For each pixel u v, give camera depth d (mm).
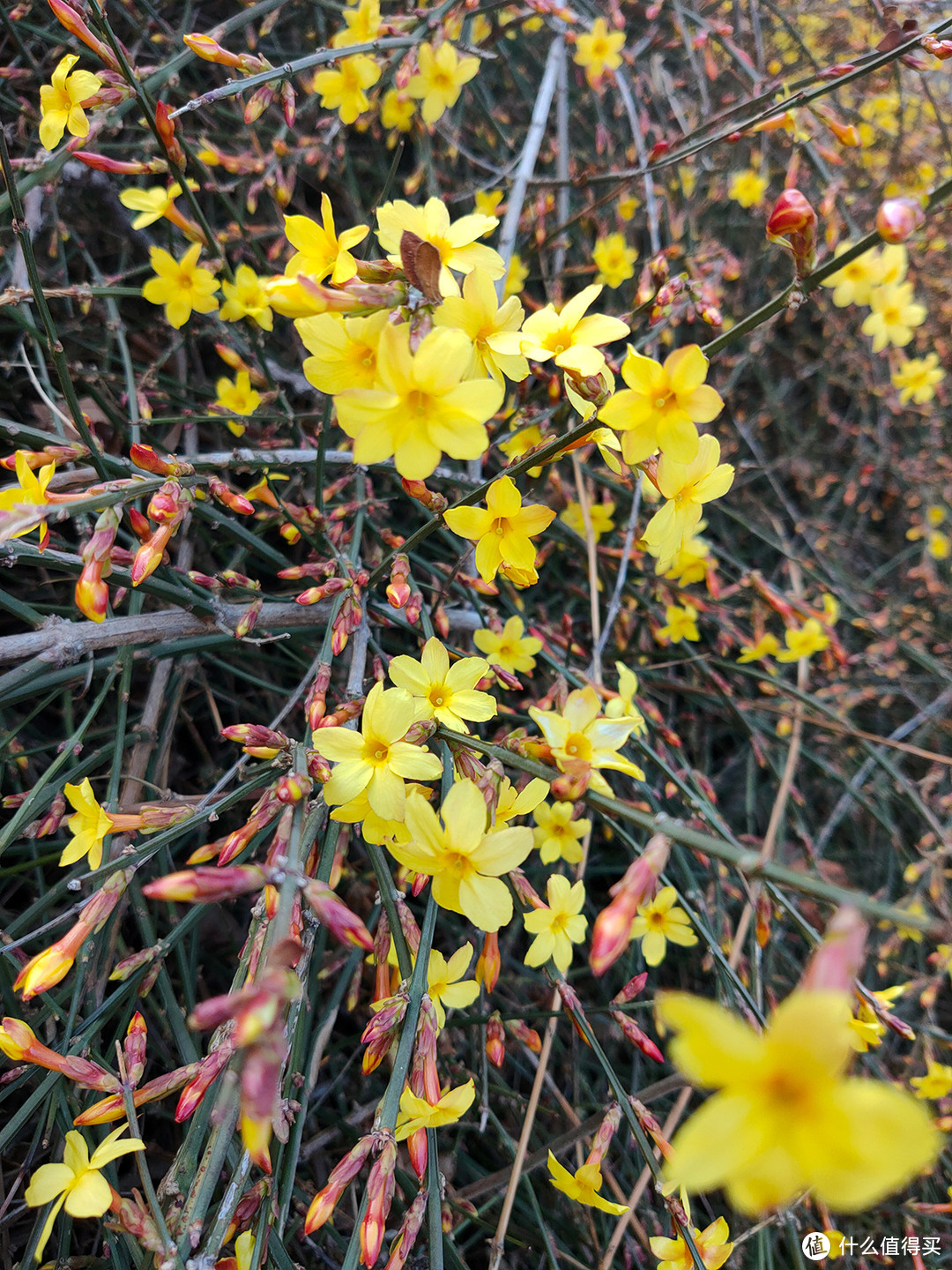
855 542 436
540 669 312
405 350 145
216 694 310
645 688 337
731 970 207
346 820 184
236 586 231
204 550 315
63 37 304
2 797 240
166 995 220
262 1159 164
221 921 293
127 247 329
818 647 321
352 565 240
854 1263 288
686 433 169
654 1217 262
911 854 357
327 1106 276
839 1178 98
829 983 107
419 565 293
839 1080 104
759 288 425
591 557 291
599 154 374
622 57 353
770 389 409
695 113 404
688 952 327
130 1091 176
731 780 392
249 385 294
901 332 337
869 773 377
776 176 426
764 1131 99
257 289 269
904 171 409
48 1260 230
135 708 314
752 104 277
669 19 412
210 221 338
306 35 351
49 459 210
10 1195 203
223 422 304
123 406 314
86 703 301
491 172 404
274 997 124
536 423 284
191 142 326
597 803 158
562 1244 273
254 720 329
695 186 382
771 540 379
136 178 320
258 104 240
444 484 305
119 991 211
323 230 177
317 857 201
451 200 331
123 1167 261
